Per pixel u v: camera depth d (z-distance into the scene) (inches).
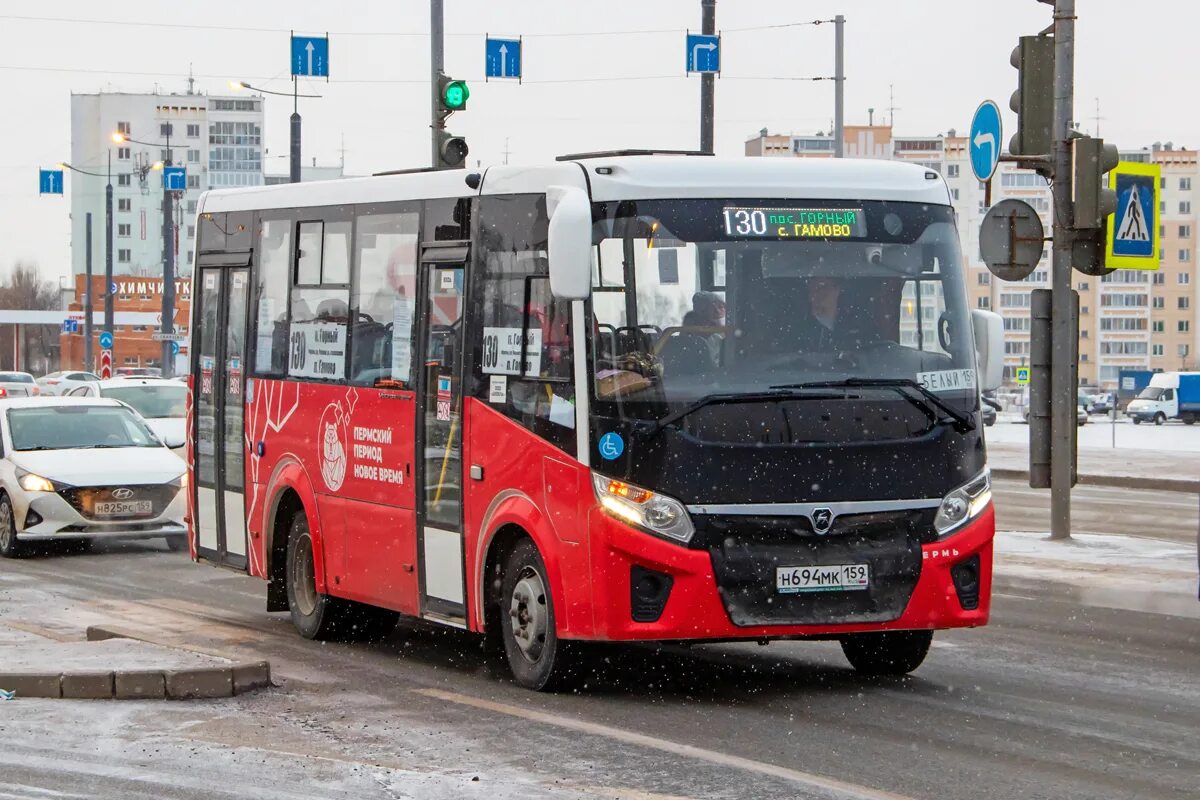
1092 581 746.8
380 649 583.2
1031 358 909.8
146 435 1018.1
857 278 462.0
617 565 440.8
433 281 527.2
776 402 447.8
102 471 940.0
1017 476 1628.9
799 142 7111.2
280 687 482.9
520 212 482.9
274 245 635.5
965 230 7204.7
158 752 386.6
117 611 689.0
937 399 460.1
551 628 464.8
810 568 444.1
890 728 418.3
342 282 584.1
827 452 448.5
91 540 1039.0
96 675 455.8
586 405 446.3
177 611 691.4
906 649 496.7
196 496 697.6
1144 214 885.2
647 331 447.8
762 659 539.5
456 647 589.6
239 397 658.2
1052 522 915.4
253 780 357.7
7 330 6717.5
